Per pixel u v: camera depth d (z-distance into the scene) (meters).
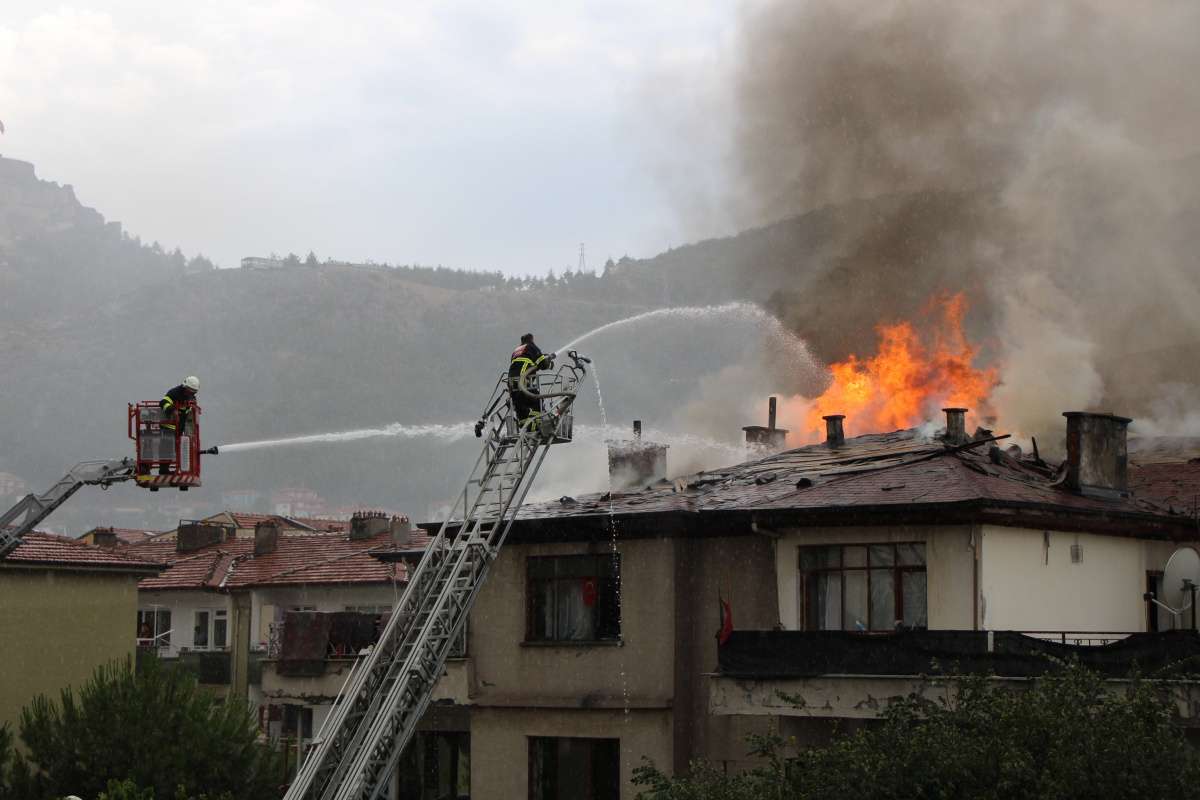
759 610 25.39
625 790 25.61
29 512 23.02
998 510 22.16
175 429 22.66
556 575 27.41
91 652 35.09
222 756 26.94
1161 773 16.25
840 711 21.89
